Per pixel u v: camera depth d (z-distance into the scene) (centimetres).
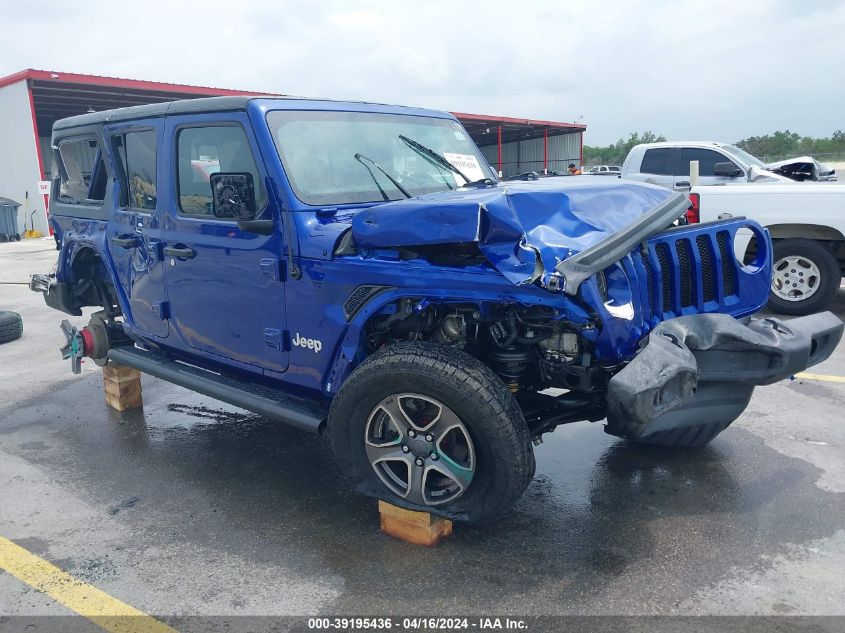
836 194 747
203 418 515
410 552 323
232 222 374
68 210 534
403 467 332
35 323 883
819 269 775
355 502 376
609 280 293
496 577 301
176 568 316
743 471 397
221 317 396
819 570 299
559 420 334
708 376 309
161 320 445
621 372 271
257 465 429
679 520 345
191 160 400
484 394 283
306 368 355
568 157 4597
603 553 317
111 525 358
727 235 359
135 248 453
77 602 293
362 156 386
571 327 290
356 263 317
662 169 1078
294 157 356
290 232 344
